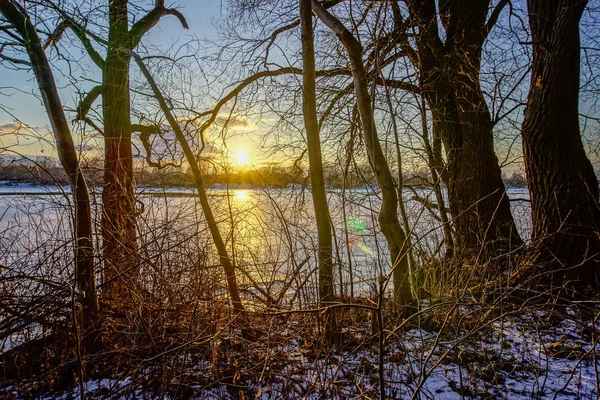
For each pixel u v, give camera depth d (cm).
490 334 402
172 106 496
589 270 486
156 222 443
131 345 367
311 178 405
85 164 419
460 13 625
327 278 393
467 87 609
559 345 390
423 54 596
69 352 337
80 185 355
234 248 458
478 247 572
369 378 334
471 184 618
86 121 462
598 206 499
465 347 376
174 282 396
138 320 362
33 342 360
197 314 383
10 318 334
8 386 331
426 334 413
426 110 582
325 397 305
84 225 353
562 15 499
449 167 643
